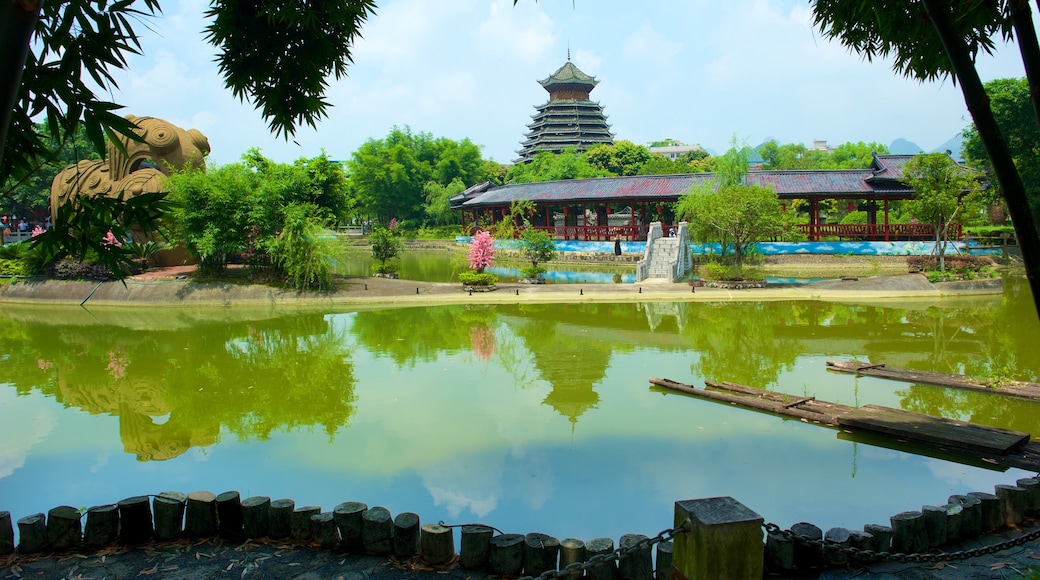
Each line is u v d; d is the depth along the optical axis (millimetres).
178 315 22875
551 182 48750
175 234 26578
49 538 6312
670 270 29906
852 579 5688
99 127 5387
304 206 26141
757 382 13367
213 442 10156
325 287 26203
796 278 32500
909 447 9578
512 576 5750
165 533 6484
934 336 17656
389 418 11188
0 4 3621
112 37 5426
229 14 7734
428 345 17547
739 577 4074
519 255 45656
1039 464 8641
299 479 8695
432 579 5738
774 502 7855
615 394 12539
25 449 9930
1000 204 42969
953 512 6328
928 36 7730
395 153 79500
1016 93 33312
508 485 8438
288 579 5770
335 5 7863
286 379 13977
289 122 8664
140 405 12227
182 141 29047
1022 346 16156
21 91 5234
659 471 8797
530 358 15836
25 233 47406
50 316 22859
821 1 8805
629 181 44031
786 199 39094
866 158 78750
